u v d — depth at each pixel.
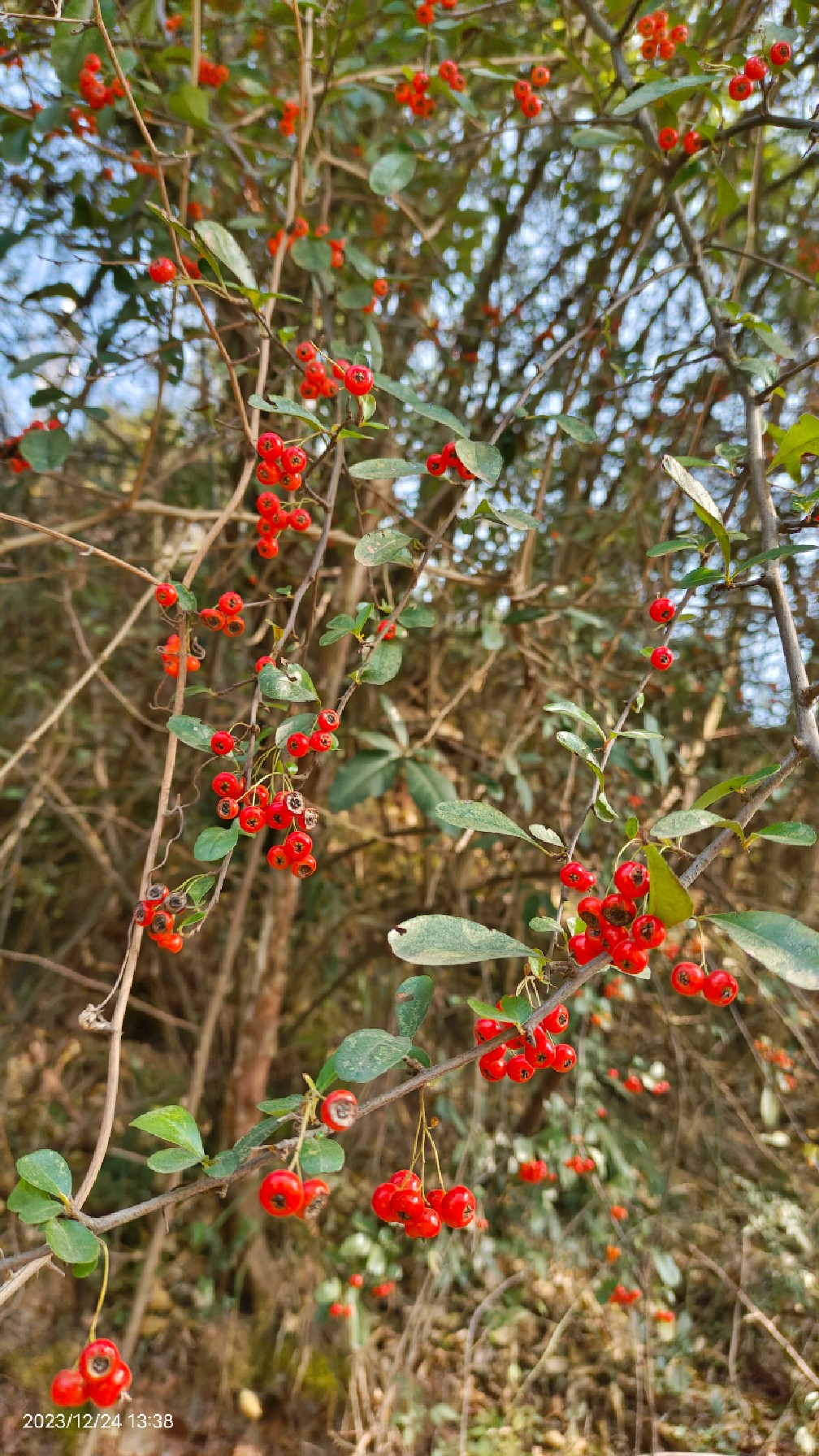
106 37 1.43
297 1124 0.99
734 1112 3.68
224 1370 2.94
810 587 3.29
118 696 2.32
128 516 3.19
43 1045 3.94
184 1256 3.35
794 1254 3.43
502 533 3.46
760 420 1.71
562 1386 3.11
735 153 2.98
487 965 3.44
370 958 3.71
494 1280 3.30
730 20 2.55
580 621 2.79
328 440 1.53
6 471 2.76
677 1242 3.41
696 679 3.62
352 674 1.42
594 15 2.14
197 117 2.02
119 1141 3.66
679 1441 2.89
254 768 1.38
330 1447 2.82
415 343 3.36
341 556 3.14
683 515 3.32
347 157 3.12
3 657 3.79
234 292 2.20
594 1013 3.14
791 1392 3.08
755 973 3.41
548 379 3.23
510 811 3.50
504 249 3.42
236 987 3.83
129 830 4.10
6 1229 3.30
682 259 3.21
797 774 3.85
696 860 1.07
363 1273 3.24
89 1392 0.92
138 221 2.44
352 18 2.45
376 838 3.44
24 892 4.40
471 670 3.69
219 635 3.38
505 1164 3.43
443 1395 3.01
